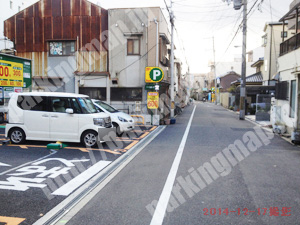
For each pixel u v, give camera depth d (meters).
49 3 16.34
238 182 5.42
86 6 16.03
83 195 4.71
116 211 4.07
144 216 3.91
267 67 25.98
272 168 6.46
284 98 11.70
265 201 4.46
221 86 51.25
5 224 3.67
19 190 4.93
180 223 3.70
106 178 5.66
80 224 3.67
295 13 11.52
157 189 5.02
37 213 4.02
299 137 9.31
